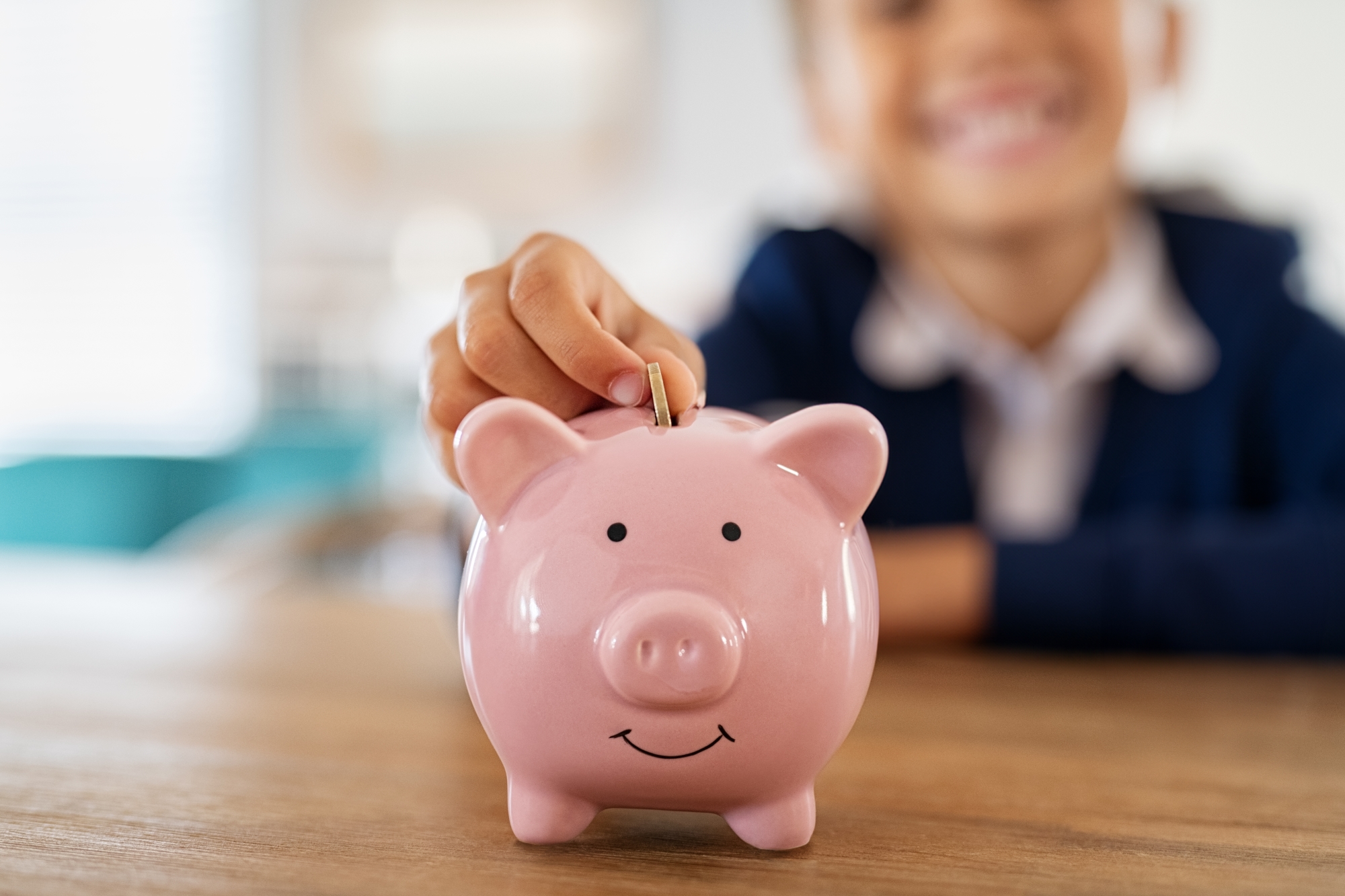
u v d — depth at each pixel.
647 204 3.26
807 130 1.48
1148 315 1.25
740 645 0.39
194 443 3.43
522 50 3.26
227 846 0.41
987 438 1.33
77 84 3.50
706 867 0.40
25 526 2.17
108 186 3.50
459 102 3.31
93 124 3.50
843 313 1.32
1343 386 1.21
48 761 0.54
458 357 0.48
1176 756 0.58
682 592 0.39
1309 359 1.24
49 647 0.88
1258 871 0.40
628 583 0.40
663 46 3.22
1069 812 0.47
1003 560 0.92
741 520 0.40
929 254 1.30
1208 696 0.75
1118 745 0.60
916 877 0.39
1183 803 0.49
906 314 1.30
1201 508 1.26
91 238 3.52
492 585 0.42
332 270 3.40
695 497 0.40
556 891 0.36
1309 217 2.52
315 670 0.79
